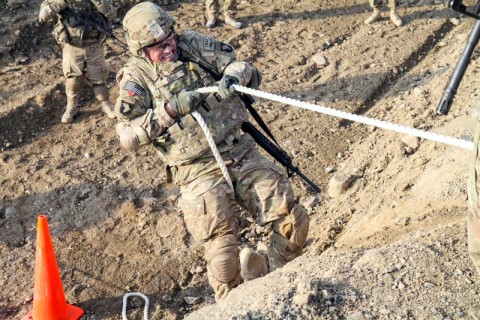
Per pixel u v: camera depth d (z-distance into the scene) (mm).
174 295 7305
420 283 4625
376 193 7578
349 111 9898
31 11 11719
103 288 7395
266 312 4559
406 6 12492
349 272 4836
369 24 12086
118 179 8992
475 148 3781
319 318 4449
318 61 11062
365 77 10570
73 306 7113
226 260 5816
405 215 6375
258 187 5949
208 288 7340
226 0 12023
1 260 7816
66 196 8719
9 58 11156
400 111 9250
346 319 4406
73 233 8148
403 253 4930
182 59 5789
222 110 5879
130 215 8344
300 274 5059
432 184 6676
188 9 12836
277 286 5004
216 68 5883
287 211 5918
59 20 9273
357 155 8766
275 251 6133
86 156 9461
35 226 8312
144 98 5746
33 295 7285
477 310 4352
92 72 9688
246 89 5449
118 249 7891
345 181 8148
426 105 8961
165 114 5613
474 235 4023
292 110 10016
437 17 12016
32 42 11398
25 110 9992
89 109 10383
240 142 6070
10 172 9188
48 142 9766
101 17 9453
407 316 4371
